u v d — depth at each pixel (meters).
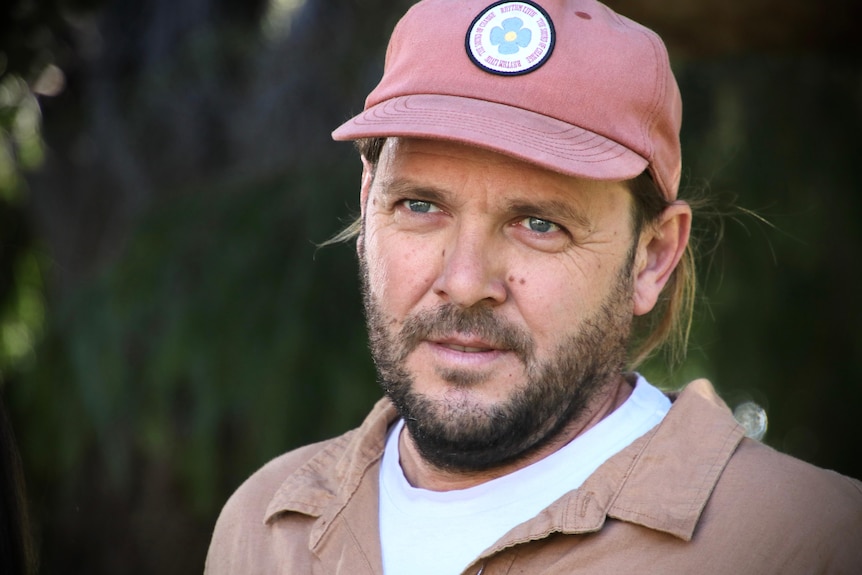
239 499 4.50
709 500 3.52
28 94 10.22
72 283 10.31
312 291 8.38
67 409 8.66
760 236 8.69
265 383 8.12
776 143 8.80
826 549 3.43
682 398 3.82
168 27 10.09
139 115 10.07
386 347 3.72
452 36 3.68
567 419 3.71
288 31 10.10
